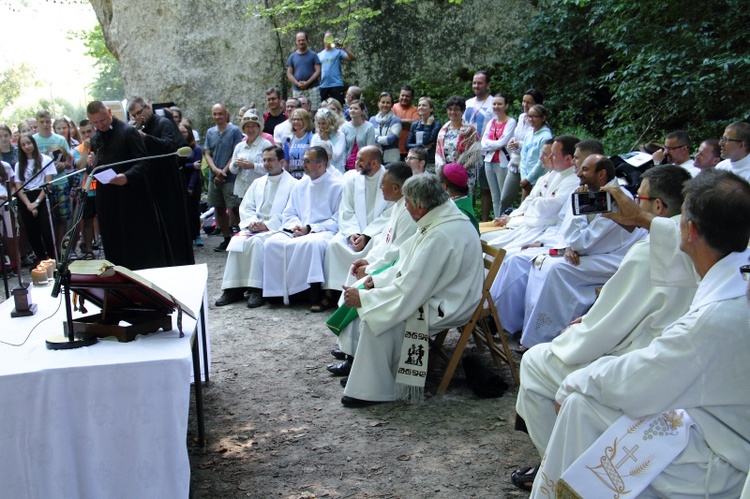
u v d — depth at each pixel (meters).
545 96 11.62
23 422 2.67
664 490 2.36
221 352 5.41
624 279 3.02
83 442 2.74
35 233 8.49
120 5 14.12
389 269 4.55
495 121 8.66
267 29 13.75
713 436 2.35
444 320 4.24
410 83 13.21
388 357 4.32
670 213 3.17
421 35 13.11
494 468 3.49
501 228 6.25
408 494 3.28
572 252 4.96
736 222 2.29
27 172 8.38
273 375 4.89
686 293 2.89
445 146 8.01
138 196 6.27
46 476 2.71
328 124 8.11
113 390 2.73
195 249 9.52
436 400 4.36
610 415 2.53
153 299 3.10
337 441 3.85
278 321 6.20
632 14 8.66
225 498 3.29
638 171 6.13
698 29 7.98
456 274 4.25
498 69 12.63
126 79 14.40
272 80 13.91
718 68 7.70
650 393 2.39
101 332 3.08
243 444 3.85
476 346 5.30
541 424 3.14
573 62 11.41
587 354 3.02
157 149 6.71
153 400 2.75
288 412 4.26
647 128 8.68
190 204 9.55
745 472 2.29
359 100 9.03
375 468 3.53
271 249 6.55
